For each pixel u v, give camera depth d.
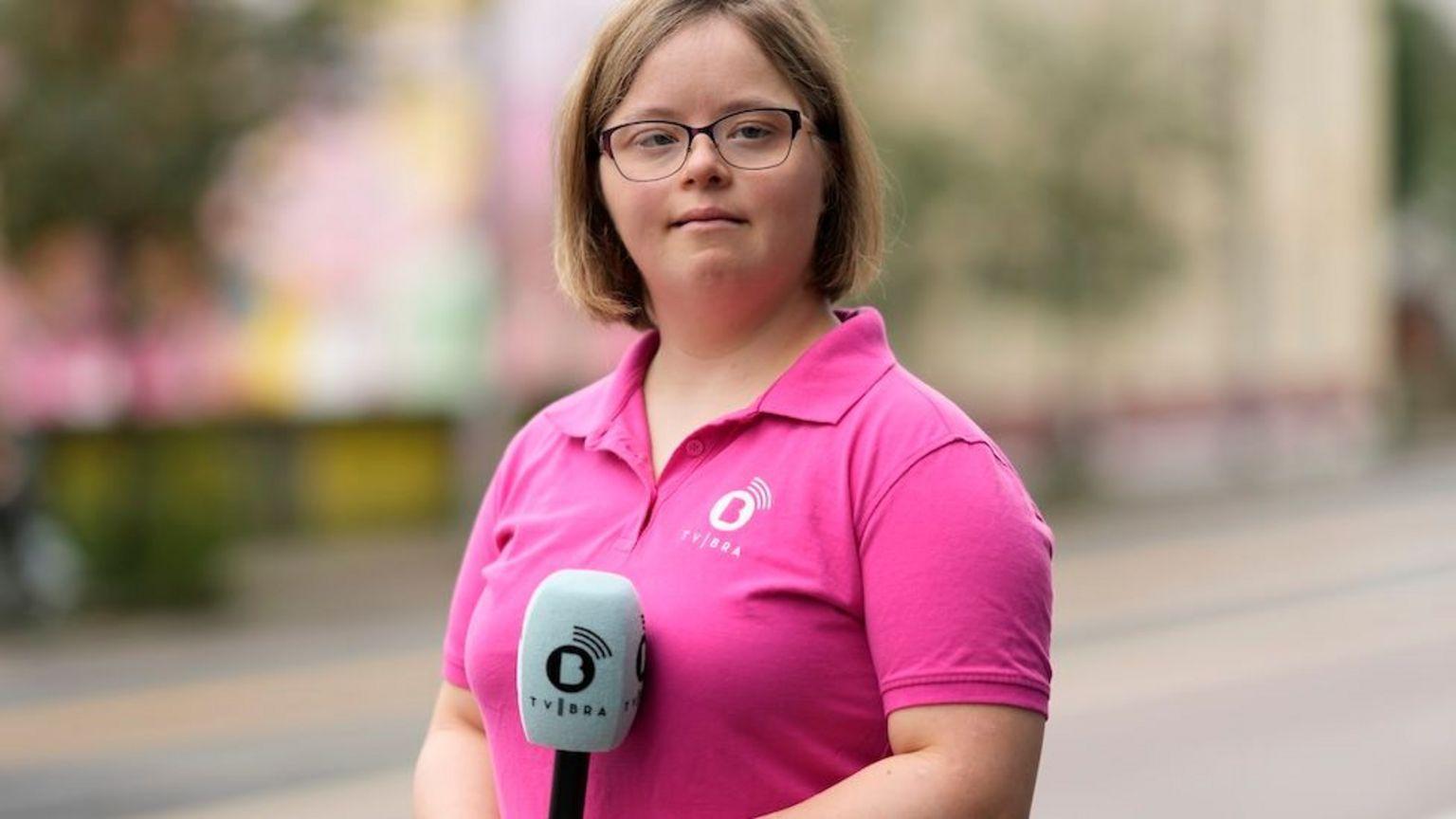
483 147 19.22
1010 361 26.30
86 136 14.26
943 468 1.85
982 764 1.78
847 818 1.76
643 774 1.86
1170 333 29.89
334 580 17.55
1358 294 35.97
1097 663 11.57
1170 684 10.65
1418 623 13.23
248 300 17.97
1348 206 35.50
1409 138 42.12
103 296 15.51
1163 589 15.70
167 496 15.66
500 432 19.17
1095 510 24.94
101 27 14.55
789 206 1.98
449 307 19.38
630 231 2.05
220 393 17.88
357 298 18.81
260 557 18.77
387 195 18.86
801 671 1.83
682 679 1.84
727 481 1.94
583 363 19.73
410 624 14.98
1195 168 25.69
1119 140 23.70
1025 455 26.62
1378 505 24.69
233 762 8.88
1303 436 33.88
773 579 1.85
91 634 14.28
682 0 2.03
